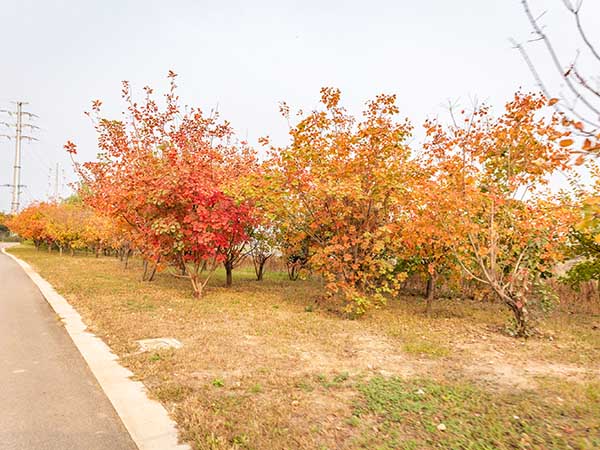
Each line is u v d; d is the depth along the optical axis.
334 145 9.35
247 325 7.52
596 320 9.50
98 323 7.27
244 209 10.91
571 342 7.10
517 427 3.67
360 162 8.70
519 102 7.46
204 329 7.08
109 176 12.73
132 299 9.85
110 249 29.41
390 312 9.55
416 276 13.28
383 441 3.36
